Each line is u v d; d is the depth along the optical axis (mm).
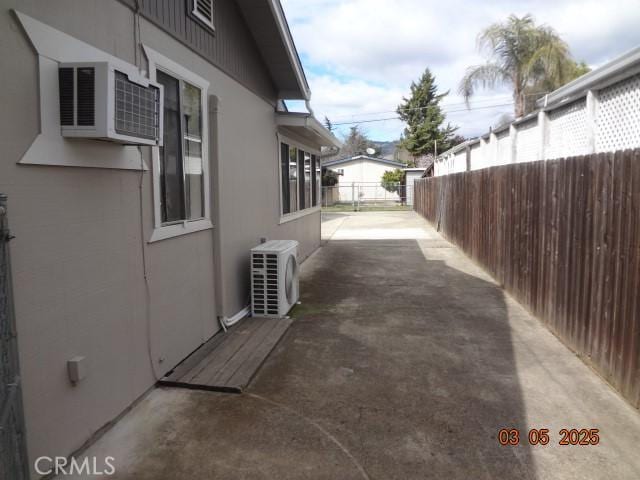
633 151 3324
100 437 2922
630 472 2605
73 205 2662
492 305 6113
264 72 6535
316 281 7656
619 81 4406
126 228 3205
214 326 4863
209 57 4652
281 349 4516
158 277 3674
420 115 40844
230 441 2896
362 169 38406
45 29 2402
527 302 5832
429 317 5574
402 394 3553
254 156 6137
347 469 2627
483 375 3893
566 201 4590
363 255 10414
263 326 5148
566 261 4586
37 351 2414
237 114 5469
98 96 2469
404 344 4641
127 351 3244
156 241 3619
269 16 5590
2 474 1881
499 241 7332
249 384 3719
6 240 1916
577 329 4320
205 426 3070
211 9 4664
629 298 3383
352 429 3047
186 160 4246
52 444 2518
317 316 5625
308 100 7465
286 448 2826
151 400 3430
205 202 4609
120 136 2617
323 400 3453
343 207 31406
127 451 2775
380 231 15758
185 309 4180
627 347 3410
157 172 3594
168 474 2568
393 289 7051
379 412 3271
